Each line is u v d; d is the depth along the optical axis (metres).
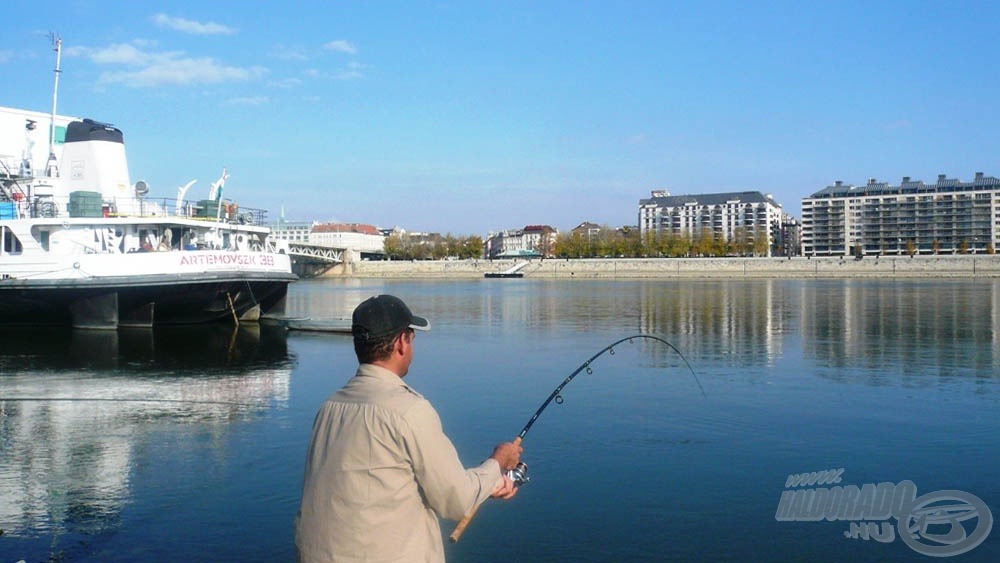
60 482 10.15
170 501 9.38
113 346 24.31
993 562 7.60
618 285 92.06
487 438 12.35
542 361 21.27
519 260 150.50
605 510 8.96
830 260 125.12
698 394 15.85
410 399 3.72
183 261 27.75
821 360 20.88
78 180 30.59
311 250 137.12
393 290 80.50
